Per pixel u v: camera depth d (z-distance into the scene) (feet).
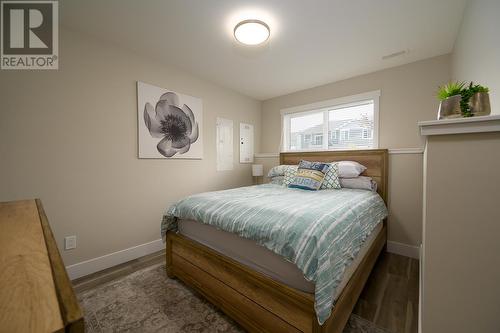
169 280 6.34
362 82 9.82
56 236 6.26
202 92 10.24
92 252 6.91
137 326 4.57
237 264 4.55
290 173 9.37
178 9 5.76
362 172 8.85
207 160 10.50
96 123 6.97
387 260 7.68
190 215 5.70
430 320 2.71
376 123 9.38
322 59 8.44
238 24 6.17
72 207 6.53
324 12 5.86
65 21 6.19
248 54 8.11
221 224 4.82
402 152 8.22
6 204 3.44
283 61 8.63
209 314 4.92
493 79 3.73
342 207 4.98
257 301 4.15
